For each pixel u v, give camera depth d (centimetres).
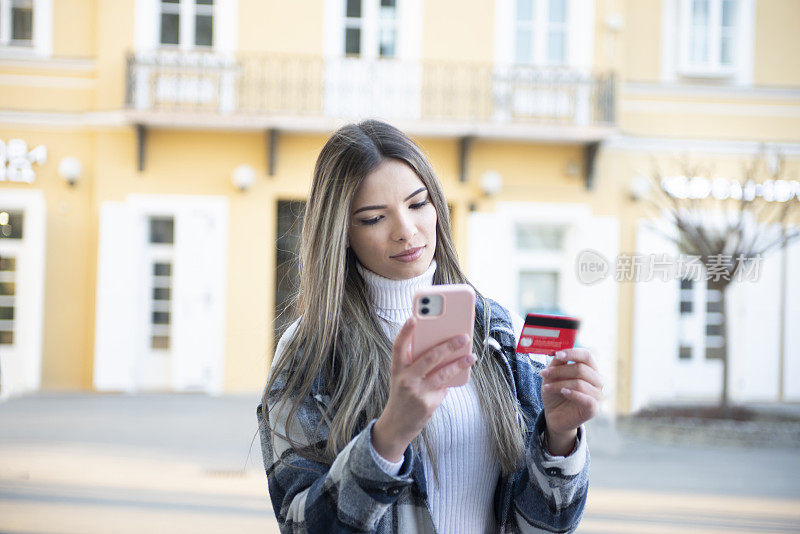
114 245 1052
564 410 126
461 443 135
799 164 1096
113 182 1052
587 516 498
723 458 732
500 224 1084
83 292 1058
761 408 1022
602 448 765
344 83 1076
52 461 627
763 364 1092
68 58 1055
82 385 1055
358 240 138
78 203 1059
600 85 1079
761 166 1085
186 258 1058
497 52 1086
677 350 1073
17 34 1057
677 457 730
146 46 1061
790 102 1104
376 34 1083
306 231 144
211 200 1061
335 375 136
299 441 130
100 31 1052
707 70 1096
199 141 1062
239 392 1051
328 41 1075
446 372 108
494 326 147
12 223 1053
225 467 618
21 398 980
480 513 138
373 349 135
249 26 1070
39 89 1052
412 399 108
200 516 475
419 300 109
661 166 1095
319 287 136
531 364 150
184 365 1051
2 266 1049
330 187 137
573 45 1088
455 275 148
